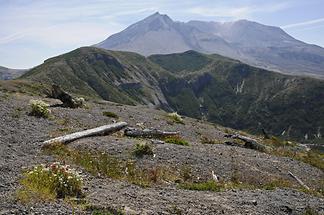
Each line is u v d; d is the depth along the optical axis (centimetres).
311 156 3862
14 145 2020
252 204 1577
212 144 3153
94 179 1642
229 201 1577
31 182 1342
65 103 4253
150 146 2423
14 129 2425
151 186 1705
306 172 2725
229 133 4791
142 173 1942
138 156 2205
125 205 1281
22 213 1077
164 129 3688
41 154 1905
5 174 1447
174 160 2256
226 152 2762
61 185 1321
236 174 2255
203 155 2477
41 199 1203
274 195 1836
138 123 3681
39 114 3114
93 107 4675
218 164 2355
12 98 4316
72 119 3253
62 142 2206
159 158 2244
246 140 3725
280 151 3634
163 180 1886
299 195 1944
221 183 2025
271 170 2541
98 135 2698
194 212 1339
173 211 1309
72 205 1193
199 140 3453
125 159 2123
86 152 2120
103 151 2194
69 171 1422
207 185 1850
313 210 1620
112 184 1603
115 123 3142
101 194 1391
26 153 1897
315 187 2436
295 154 3638
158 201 1409
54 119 3084
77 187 1352
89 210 1173
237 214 1399
